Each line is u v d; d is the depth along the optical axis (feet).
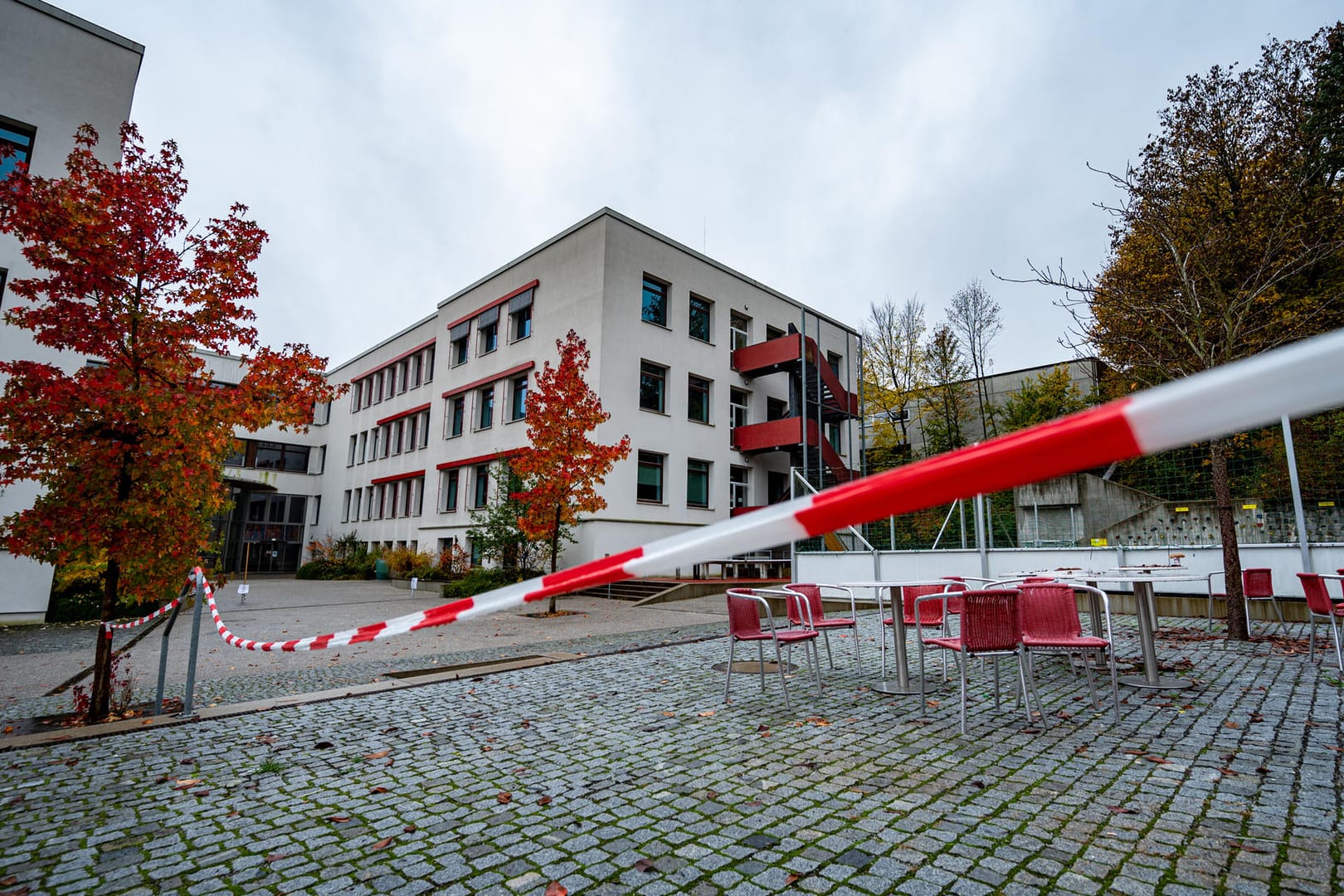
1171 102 38.45
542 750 15.98
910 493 2.55
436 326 98.78
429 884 9.71
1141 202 33.86
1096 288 33.14
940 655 28.60
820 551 52.60
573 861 10.32
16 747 16.63
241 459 123.95
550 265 78.07
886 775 13.69
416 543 95.45
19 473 19.42
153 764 15.34
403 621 5.98
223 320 22.12
